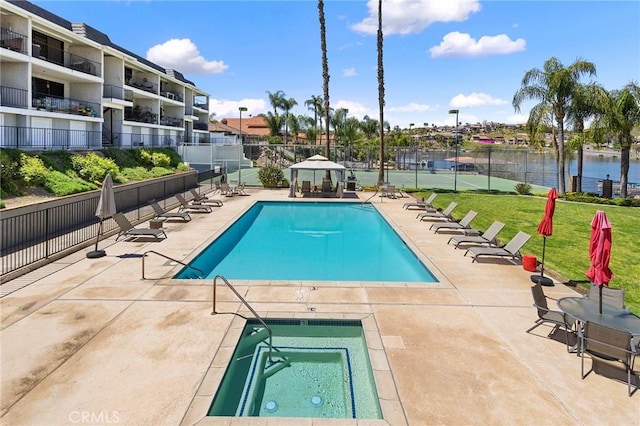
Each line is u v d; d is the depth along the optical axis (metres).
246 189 27.44
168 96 44.16
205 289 8.29
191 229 14.41
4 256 10.04
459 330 6.62
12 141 21.67
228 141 55.88
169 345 5.89
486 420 4.38
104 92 33.06
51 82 27.02
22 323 6.56
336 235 15.69
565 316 6.03
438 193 26.70
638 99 24.00
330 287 8.59
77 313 6.98
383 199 23.62
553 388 5.02
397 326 6.73
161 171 25.34
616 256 11.66
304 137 82.94
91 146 26.61
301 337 6.62
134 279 8.82
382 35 27.38
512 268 10.25
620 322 5.51
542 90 26.28
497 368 5.45
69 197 13.90
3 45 21.00
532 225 16.16
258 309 7.30
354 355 6.08
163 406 4.50
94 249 11.39
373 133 80.00
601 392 4.95
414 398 4.74
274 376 5.50
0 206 11.56
